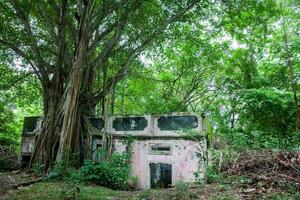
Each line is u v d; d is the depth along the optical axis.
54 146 10.46
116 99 20.55
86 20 9.95
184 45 16.45
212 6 12.39
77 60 10.12
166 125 10.52
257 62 17.38
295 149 8.03
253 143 9.87
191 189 7.32
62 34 10.74
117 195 7.31
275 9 12.23
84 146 11.21
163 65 19.47
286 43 13.51
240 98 15.59
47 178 9.03
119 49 12.32
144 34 12.32
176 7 11.52
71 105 10.07
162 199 6.63
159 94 19.70
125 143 10.88
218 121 17.78
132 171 10.53
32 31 11.91
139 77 16.86
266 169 7.42
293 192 6.07
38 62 11.52
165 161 10.26
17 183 8.43
